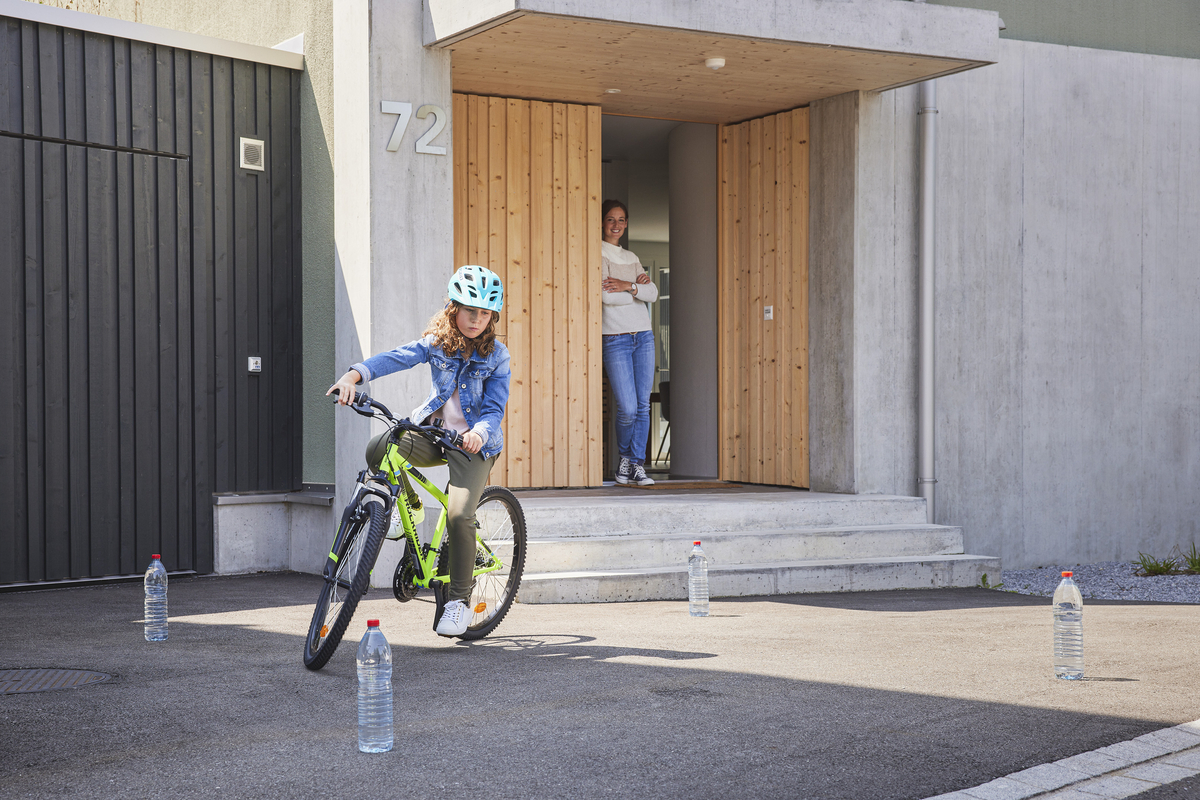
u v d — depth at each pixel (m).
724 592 7.75
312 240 8.69
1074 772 3.54
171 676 4.78
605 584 7.36
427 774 3.45
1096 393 10.92
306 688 4.55
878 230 9.70
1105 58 11.01
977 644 5.75
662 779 3.42
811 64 8.66
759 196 10.58
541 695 4.48
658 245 18.42
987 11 8.61
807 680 4.81
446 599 5.43
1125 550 11.05
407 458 5.21
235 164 8.48
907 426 9.88
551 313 9.88
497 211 9.67
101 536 7.78
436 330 5.23
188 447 8.21
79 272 7.70
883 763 3.61
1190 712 4.29
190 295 8.24
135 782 3.36
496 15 7.28
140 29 7.94
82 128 7.73
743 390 10.77
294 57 8.73
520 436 9.73
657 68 8.78
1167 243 11.30
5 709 4.21
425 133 7.95
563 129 9.95
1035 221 10.62
